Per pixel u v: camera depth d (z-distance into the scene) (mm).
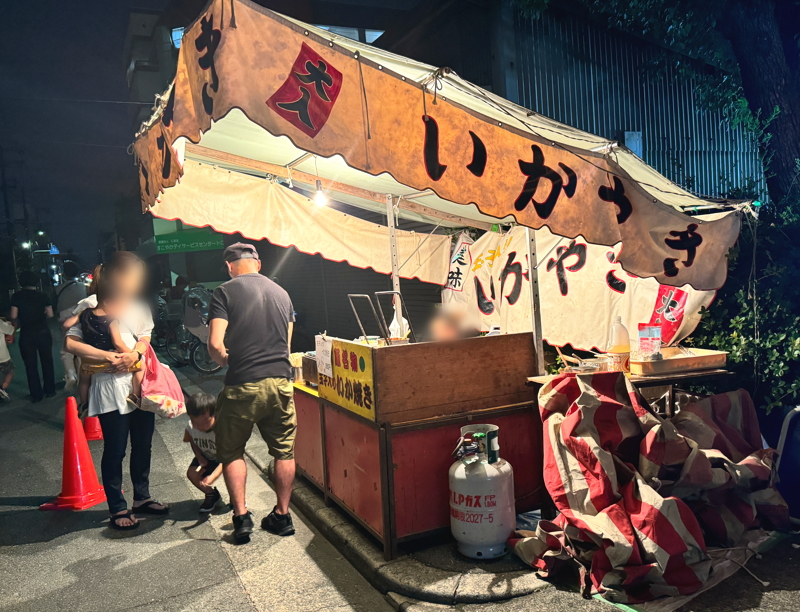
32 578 3412
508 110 3256
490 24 7629
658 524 2736
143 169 3572
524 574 2984
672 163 8633
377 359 3260
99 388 4023
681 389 4074
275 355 3730
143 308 4297
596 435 3041
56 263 54125
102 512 4445
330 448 4008
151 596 3141
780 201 4875
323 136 2295
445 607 2795
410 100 2559
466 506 3133
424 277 6277
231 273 3984
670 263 3338
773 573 2889
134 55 30812
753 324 4148
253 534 3893
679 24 6449
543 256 5332
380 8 12852
